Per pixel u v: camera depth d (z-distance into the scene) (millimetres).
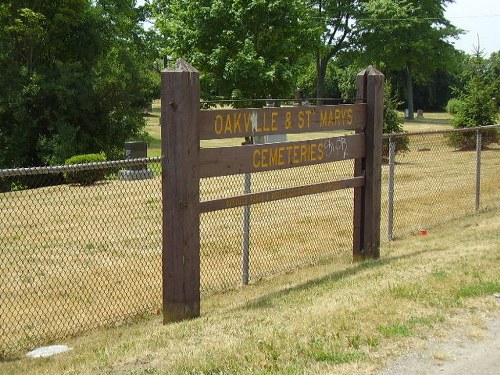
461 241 8844
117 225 11258
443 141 27453
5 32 28438
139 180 17312
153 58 47156
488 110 26078
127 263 8922
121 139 30641
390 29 52969
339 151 8016
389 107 22578
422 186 15898
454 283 6176
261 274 8312
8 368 5020
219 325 5426
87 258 9164
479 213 11906
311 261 8992
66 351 5488
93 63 31375
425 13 54250
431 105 70188
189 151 6023
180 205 6020
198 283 6242
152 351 4773
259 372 4141
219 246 9883
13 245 9812
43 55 30172
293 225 11383
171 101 5941
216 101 6430
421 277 6477
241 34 31125
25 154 28062
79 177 17312
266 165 7027
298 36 32625
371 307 5527
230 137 6570
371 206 8469
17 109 27031
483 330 5066
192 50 31875
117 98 30375
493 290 5961
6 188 26734
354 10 55156
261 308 6035
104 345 5371
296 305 5926
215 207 6434
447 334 4965
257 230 10977
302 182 15844
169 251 6102
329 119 7863
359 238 8570
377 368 4301
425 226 10930
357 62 57000
